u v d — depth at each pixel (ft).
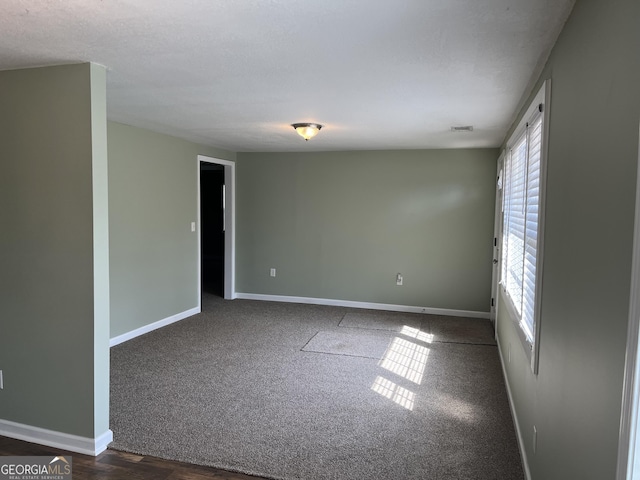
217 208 31.22
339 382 12.12
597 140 4.21
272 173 21.52
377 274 20.48
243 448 8.75
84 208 8.20
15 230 8.61
